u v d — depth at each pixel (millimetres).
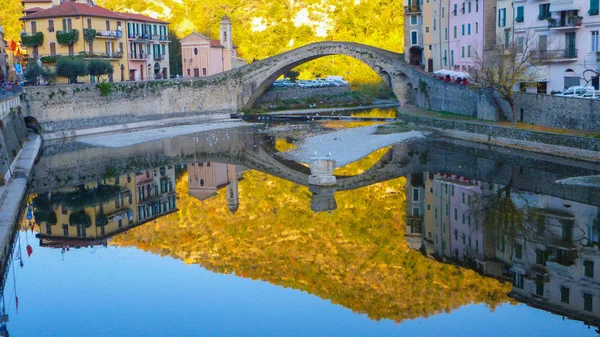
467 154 70875
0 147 59031
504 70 72188
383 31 191500
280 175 66562
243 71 126250
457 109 91750
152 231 47938
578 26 69875
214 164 73188
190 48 136375
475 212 47344
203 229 47969
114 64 116062
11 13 167500
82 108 98375
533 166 61750
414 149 75250
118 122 104000
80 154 80062
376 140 80812
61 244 44438
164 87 114562
